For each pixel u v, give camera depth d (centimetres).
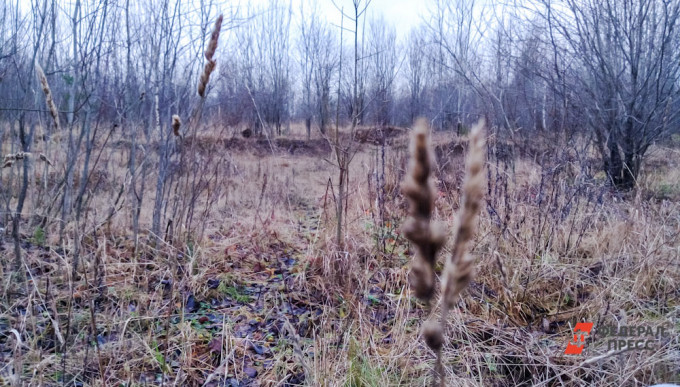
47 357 250
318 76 1800
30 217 457
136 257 386
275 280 396
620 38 689
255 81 1889
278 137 1705
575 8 715
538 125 740
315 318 316
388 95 1037
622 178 678
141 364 263
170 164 483
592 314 306
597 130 691
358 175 635
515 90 773
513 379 252
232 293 365
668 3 662
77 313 299
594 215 430
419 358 269
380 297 351
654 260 344
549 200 423
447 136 739
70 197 419
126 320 280
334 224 464
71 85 407
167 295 345
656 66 681
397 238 425
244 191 689
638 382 237
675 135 872
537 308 327
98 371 251
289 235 511
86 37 416
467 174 56
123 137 503
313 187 823
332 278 356
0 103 463
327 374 248
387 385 243
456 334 288
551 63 723
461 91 1171
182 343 276
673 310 303
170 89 449
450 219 389
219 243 459
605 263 346
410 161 53
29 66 454
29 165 455
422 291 55
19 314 287
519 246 373
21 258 333
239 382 256
